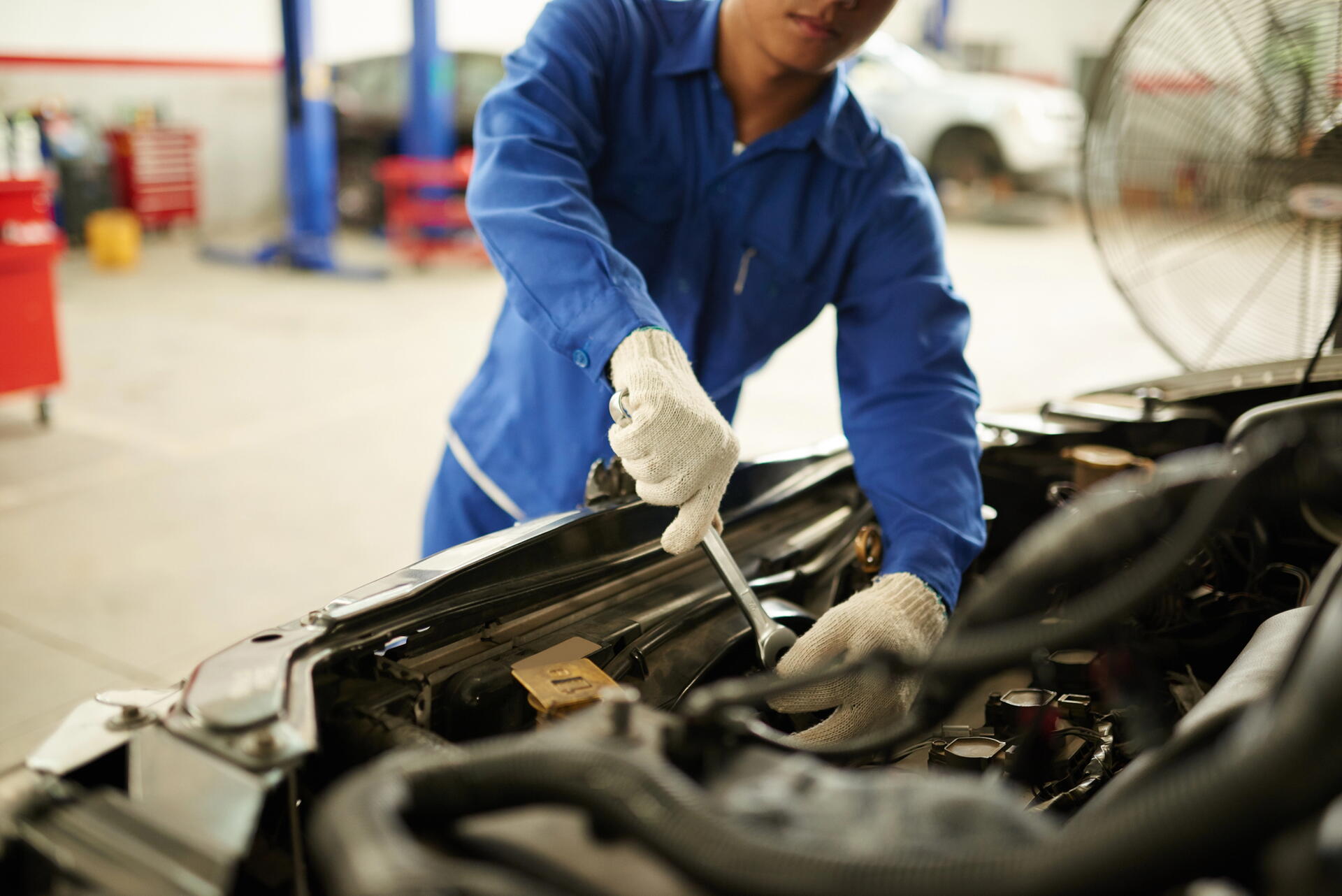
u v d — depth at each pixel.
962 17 10.53
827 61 1.24
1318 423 0.61
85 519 3.00
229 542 2.91
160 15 7.16
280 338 5.00
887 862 0.44
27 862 0.62
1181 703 1.12
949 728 1.00
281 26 6.22
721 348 1.45
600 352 1.04
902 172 1.38
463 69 7.60
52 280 3.60
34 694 2.15
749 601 0.98
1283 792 0.41
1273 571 1.27
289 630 0.81
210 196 7.75
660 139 1.36
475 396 1.60
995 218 8.39
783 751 0.64
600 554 1.06
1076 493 1.37
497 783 0.52
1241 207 1.59
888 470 1.19
